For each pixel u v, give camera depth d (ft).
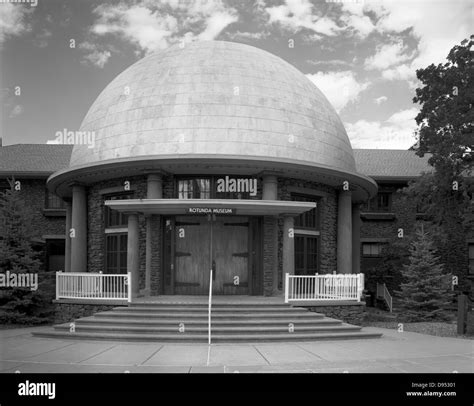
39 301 62.13
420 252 71.61
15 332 52.54
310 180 67.21
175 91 65.67
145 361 35.70
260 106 65.36
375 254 108.78
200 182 63.31
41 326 59.06
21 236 63.77
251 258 62.03
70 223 81.71
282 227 62.95
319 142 67.67
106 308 55.01
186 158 59.11
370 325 61.36
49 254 103.40
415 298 69.31
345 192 71.10
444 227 78.84
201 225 62.44
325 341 45.98
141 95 66.69
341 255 70.33
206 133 62.54
